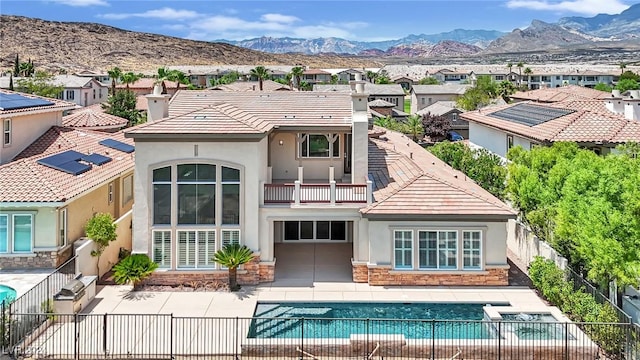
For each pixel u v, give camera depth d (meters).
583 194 21.02
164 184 24.42
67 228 25.31
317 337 19.11
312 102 31.55
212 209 24.56
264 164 26.36
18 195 23.78
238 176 24.52
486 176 35.19
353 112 27.05
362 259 24.94
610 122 37.22
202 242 24.67
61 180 25.47
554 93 74.44
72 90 99.00
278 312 21.78
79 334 18.92
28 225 24.27
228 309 21.77
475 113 53.41
